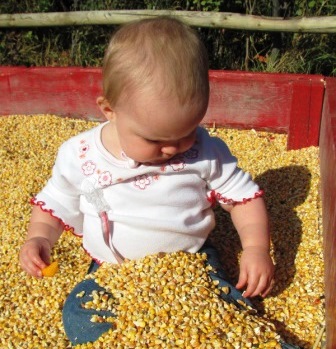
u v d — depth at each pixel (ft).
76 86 4.79
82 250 3.36
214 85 4.39
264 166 4.10
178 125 2.42
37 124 4.80
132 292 2.65
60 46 6.52
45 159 4.37
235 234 3.38
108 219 2.81
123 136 2.56
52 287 3.08
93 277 2.81
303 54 5.56
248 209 2.92
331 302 2.54
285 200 3.69
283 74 4.28
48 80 4.82
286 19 5.01
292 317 2.83
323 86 4.05
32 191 3.96
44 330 2.86
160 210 2.77
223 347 2.38
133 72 2.42
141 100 2.40
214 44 5.88
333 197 2.82
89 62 6.25
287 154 4.18
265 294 2.80
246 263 2.77
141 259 2.79
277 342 2.41
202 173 2.83
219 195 2.92
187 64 2.42
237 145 4.35
